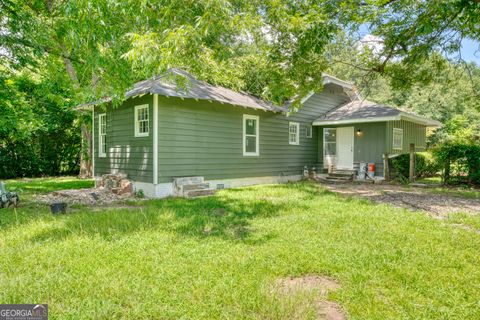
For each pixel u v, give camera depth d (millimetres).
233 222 5129
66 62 11898
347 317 2338
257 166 11664
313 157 14367
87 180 13336
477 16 5598
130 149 9398
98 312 2320
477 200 7816
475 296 2637
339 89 15484
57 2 8914
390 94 26531
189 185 8891
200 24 5508
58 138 15828
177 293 2627
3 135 13406
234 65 12141
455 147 10883
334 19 6340
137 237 4176
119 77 7172
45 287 2695
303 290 2664
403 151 13539
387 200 7801
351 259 3430
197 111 9516
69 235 4254
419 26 6406
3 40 6633
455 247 3873
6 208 6594
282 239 4164
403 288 2779
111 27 6375
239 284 2793
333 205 6812
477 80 13656
